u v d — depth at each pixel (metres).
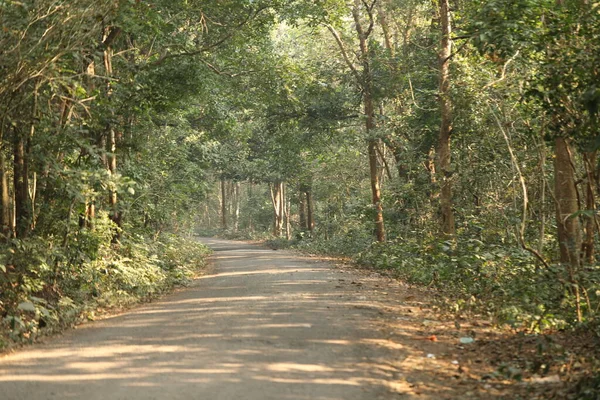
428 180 26.53
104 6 12.62
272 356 8.31
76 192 13.34
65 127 13.63
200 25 23.30
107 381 7.23
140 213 25.66
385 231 30.92
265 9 24.45
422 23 30.42
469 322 10.84
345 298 13.77
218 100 31.25
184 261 26.62
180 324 10.88
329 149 37.62
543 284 13.19
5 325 10.70
